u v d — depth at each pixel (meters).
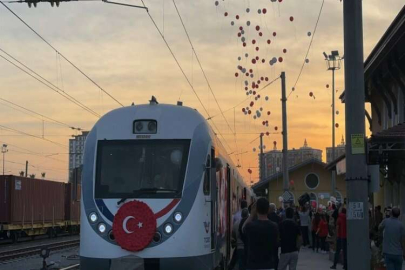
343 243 14.78
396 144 14.66
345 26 9.37
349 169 9.14
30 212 34.88
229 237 14.20
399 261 10.95
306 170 48.69
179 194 9.14
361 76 9.25
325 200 48.12
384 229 11.15
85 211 9.23
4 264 19.41
